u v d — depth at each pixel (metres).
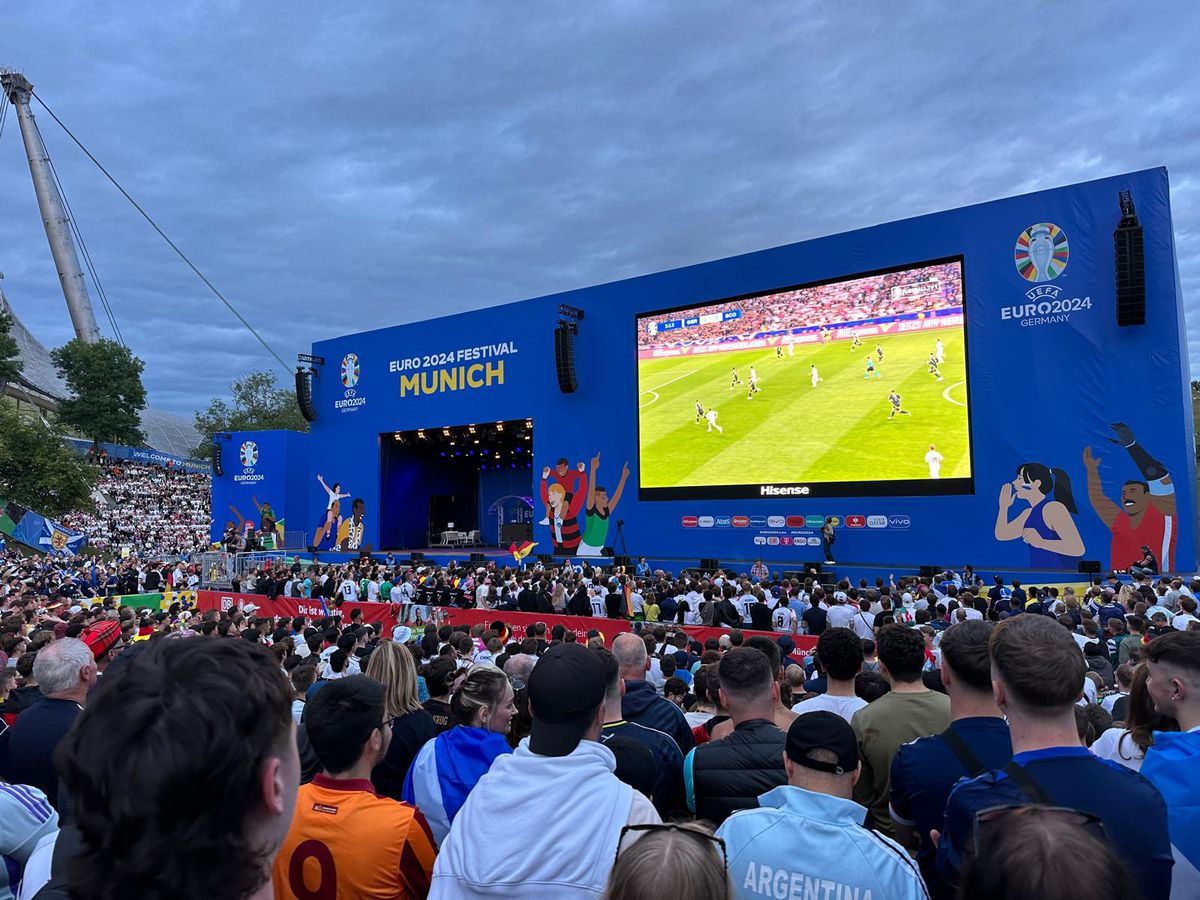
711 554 22.58
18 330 103.62
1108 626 9.09
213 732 1.00
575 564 24.67
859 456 20.25
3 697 4.73
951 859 2.01
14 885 2.57
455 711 3.34
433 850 2.33
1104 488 16.92
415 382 30.41
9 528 31.84
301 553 33.81
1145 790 1.93
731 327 22.75
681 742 3.83
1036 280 17.95
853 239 20.67
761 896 1.95
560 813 1.94
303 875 2.25
